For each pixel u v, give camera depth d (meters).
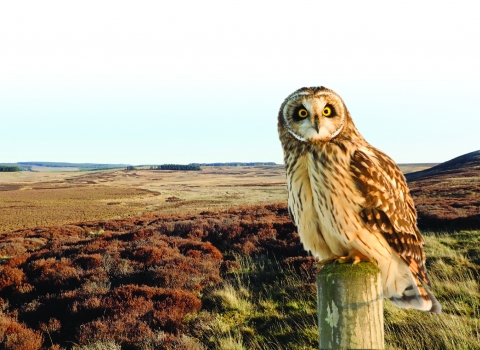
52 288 12.34
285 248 15.07
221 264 13.60
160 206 66.25
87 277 12.78
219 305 10.31
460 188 36.81
